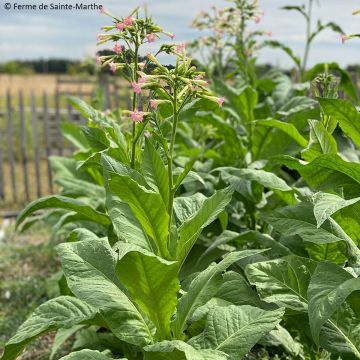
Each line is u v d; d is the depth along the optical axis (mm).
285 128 1511
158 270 979
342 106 1206
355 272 1120
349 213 1218
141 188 975
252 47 2318
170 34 1151
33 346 1783
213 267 1085
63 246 1131
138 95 1255
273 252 1345
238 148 1935
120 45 1179
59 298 1140
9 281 2354
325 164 1200
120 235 1055
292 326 1281
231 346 986
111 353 1334
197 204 1297
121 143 1341
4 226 3213
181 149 2244
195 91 1082
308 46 2352
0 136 4074
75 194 1937
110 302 1035
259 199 1568
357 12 1128
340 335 1142
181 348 915
